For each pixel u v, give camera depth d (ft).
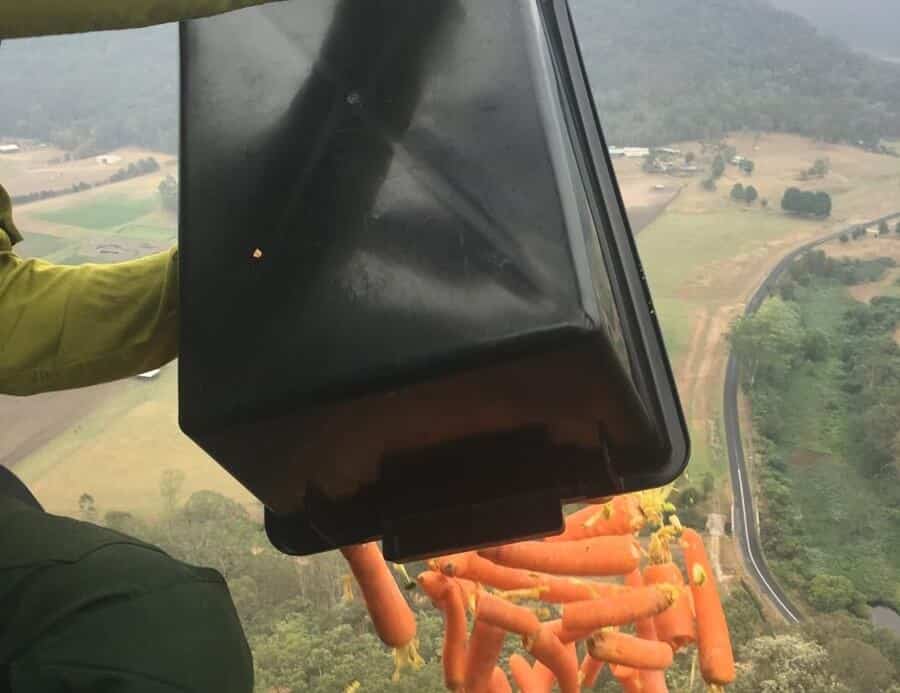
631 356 2.44
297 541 2.64
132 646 1.45
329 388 1.89
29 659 1.43
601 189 2.82
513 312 1.82
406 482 2.32
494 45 2.12
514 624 4.11
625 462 2.32
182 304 2.08
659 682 4.75
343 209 2.04
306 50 2.32
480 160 1.98
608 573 4.10
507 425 2.09
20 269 2.31
